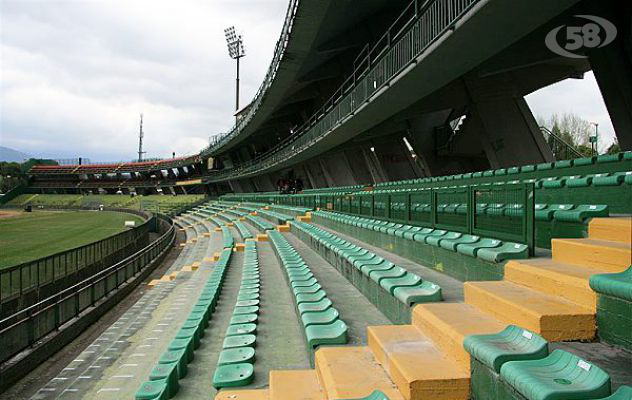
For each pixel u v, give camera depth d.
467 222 5.57
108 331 10.73
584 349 2.64
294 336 5.48
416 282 4.58
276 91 29.00
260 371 4.33
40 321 9.35
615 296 2.64
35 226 44.06
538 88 15.75
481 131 15.65
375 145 26.50
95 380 7.48
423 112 17.12
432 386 2.63
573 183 6.29
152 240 36.38
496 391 2.36
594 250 3.50
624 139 10.64
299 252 11.52
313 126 26.70
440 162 22.69
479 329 3.01
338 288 6.62
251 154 64.50
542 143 15.92
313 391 3.32
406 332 3.61
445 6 9.30
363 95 15.95
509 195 4.59
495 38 9.12
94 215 63.38
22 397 7.41
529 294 3.37
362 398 2.73
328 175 38.34
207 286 8.63
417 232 6.75
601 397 1.93
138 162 100.31
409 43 11.48
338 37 23.11
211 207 52.38
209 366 5.15
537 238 5.24
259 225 21.62
